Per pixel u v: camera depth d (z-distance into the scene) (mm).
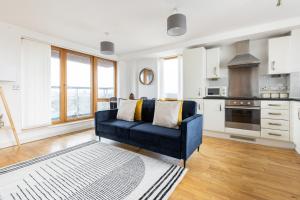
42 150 2518
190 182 1641
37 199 1365
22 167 1930
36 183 1599
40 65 3160
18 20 2602
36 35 3064
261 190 1500
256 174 1796
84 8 2248
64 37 3410
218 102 3260
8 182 1612
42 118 3178
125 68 5422
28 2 2076
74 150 2500
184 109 2484
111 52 2965
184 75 3738
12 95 2758
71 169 1889
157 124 2467
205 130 3484
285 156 2295
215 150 2547
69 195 1418
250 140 2977
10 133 2730
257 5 2199
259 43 3309
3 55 2621
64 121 3729
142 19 2605
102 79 4824
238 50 3445
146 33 3236
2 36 2613
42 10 2293
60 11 2328
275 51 2844
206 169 1914
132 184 1586
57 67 3643
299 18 2537
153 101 2855
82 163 2047
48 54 3299
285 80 3072
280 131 2639
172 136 1950
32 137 3025
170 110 2395
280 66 2809
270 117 2719
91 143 2842
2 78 2602
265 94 3064
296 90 2787
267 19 2641
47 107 3266
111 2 2102
